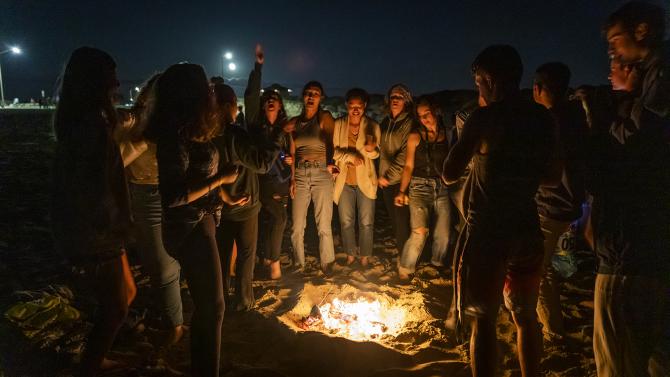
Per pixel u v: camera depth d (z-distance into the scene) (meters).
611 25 2.28
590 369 3.25
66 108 2.53
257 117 3.77
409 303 4.32
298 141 5.02
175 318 3.59
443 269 5.27
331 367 3.28
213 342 2.72
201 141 2.70
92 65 2.53
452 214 5.84
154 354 3.44
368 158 5.13
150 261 3.46
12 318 3.69
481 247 2.60
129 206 2.78
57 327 3.67
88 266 2.61
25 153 14.95
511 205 2.57
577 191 3.24
